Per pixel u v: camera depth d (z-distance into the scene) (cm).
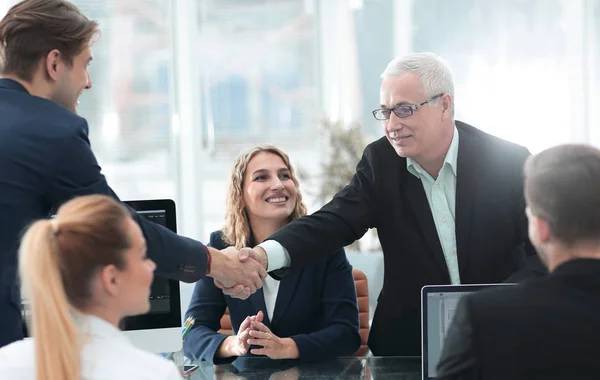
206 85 570
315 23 574
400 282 228
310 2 572
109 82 557
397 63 215
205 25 567
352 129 544
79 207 125
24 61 177
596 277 123
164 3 558
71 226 121
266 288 252
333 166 538
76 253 119
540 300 123
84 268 120
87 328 121
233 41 569
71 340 117
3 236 168
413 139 213
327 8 573
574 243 126
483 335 123
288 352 227
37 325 116
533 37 575
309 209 543
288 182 255
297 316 247
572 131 579
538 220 129
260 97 574
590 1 573
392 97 213
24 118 172
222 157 573
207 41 568
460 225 219
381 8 572
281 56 573
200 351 236
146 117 562
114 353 121
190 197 568
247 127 574
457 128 228
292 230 228
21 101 175
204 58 569
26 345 123
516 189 219
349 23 573
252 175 253
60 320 116
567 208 125
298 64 574
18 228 169
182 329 231
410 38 575
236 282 216
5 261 168
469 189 219
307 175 544
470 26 575
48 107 176
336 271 250
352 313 246
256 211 252
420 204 223
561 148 132
